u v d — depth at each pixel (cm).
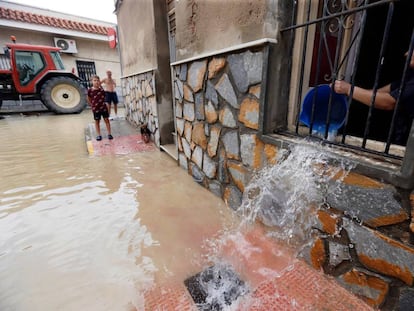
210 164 219
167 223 180
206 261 142
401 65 182
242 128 168
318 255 126
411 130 80
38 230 174
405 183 85
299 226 135
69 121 641
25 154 348
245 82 156
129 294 121
